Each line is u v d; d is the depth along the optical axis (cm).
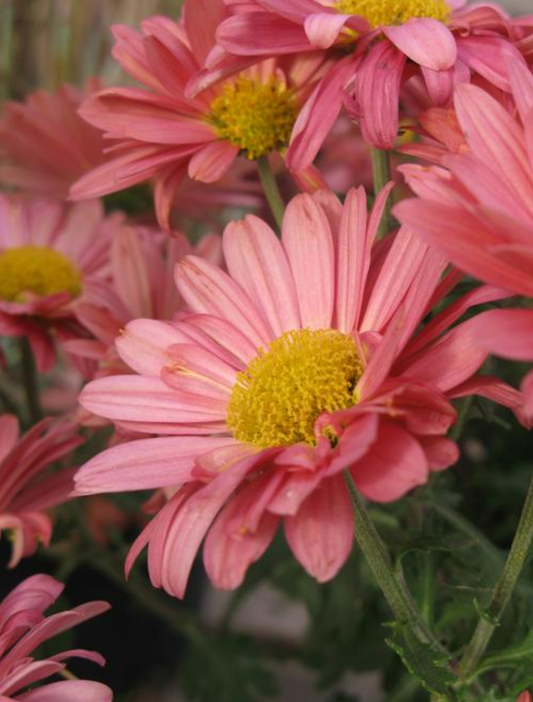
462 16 29
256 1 27
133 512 41
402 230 26
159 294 35
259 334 27
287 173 41
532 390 22
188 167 31
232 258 28
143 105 31
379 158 29
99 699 26
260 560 38
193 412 27
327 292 27
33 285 38
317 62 31
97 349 33
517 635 30
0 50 51
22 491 32
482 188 23
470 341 25
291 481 24
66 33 50
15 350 44
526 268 23
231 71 28
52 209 40
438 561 30
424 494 31
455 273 25
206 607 48
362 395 25
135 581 39
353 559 36
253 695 40
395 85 28
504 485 39
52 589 28
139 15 50
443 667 26
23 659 26
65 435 32
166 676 47
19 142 41
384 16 30
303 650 40
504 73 28
